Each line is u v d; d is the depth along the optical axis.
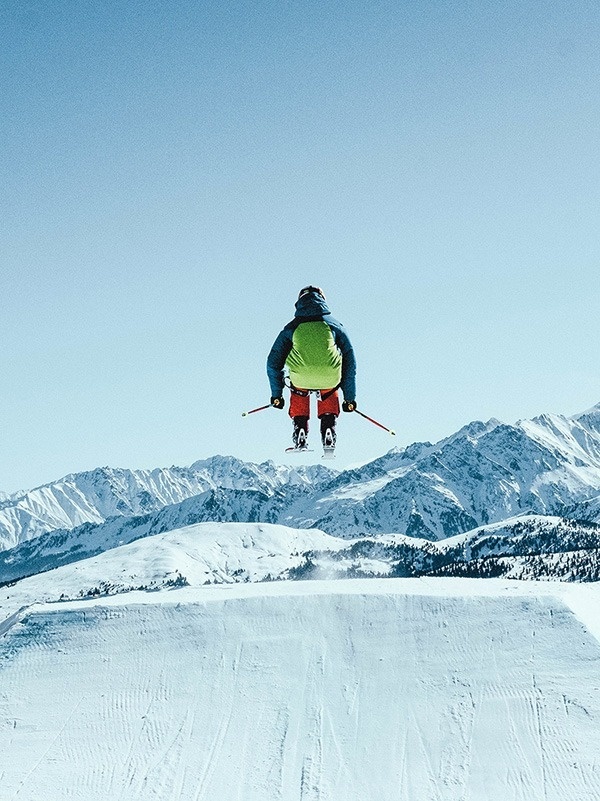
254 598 39.31
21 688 35.81
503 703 33.03
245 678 35.53
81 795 30.45
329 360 12.66
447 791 29.73
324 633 37.41
